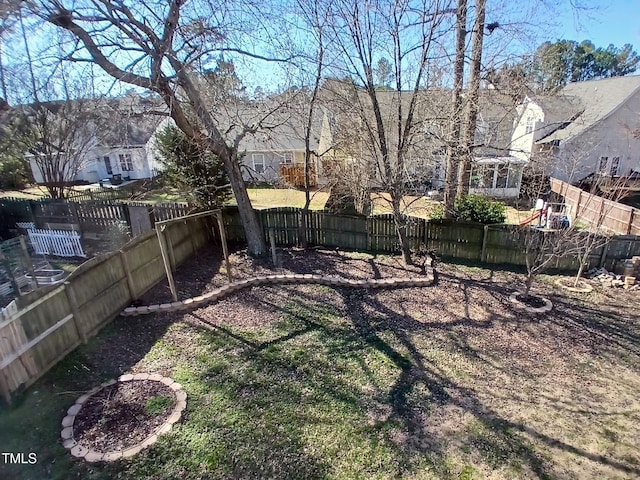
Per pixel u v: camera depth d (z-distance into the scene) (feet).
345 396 16.01
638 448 13.58
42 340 16.66
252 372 17.49
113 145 68.85
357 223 34.81
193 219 33.47
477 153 35.32
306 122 38.65
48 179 51.06
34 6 20.30
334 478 12.08
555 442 13.79
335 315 23.20
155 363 18.06
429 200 47.57
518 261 31.37
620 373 18.04
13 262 32.24
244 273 29.35
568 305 24.76
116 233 39.75
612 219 40.96
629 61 114.93
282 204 55.98
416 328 21.77
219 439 13.50
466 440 13.76
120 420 14.20
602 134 61.93
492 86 33.40
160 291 25.71
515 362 18.74
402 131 28.53
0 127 41.70
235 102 32.78
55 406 14.88
